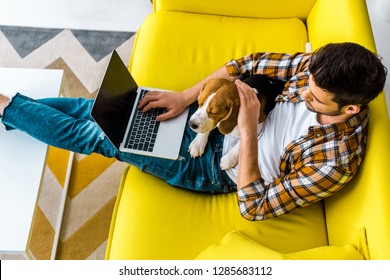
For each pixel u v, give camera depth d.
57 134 1.15
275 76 1.16
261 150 1.07
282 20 1.37
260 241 1.04
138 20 1.89
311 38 1.33
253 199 1.00
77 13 1.89
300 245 1.04
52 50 1.80
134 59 1.34
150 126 1.16
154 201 1.10
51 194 1.51
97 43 1.83
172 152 1.12
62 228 1.45
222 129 1.12
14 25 1.86
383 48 1.67
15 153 1.18
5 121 1.18
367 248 0.87
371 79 0.80
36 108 1.17
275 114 1.08
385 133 0.91
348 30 1.06
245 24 1.37
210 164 1.12
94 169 1.56
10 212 1.10
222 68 1.21
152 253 1.03
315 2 1.31
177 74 1.29
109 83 1.08
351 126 0.91
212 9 1.39
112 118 1.08
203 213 1.10
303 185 0.94
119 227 1.09
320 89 0.84
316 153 0.94
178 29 1.35
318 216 1.09
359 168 0.94
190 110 1.20
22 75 1.31
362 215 0.90
